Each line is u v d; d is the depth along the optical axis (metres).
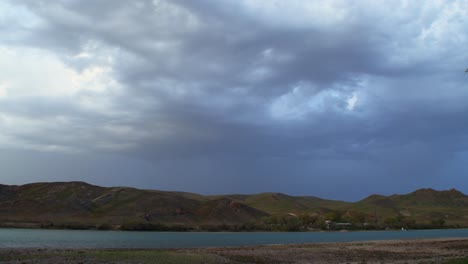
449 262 38.41
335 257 53.19
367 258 52.00
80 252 50.59
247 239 122.25
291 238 132.62
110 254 47.47
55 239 95.75
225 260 46.00
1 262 38.06
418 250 67.00
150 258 44.03
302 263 45.22
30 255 45.34
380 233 192.00
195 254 52.28
